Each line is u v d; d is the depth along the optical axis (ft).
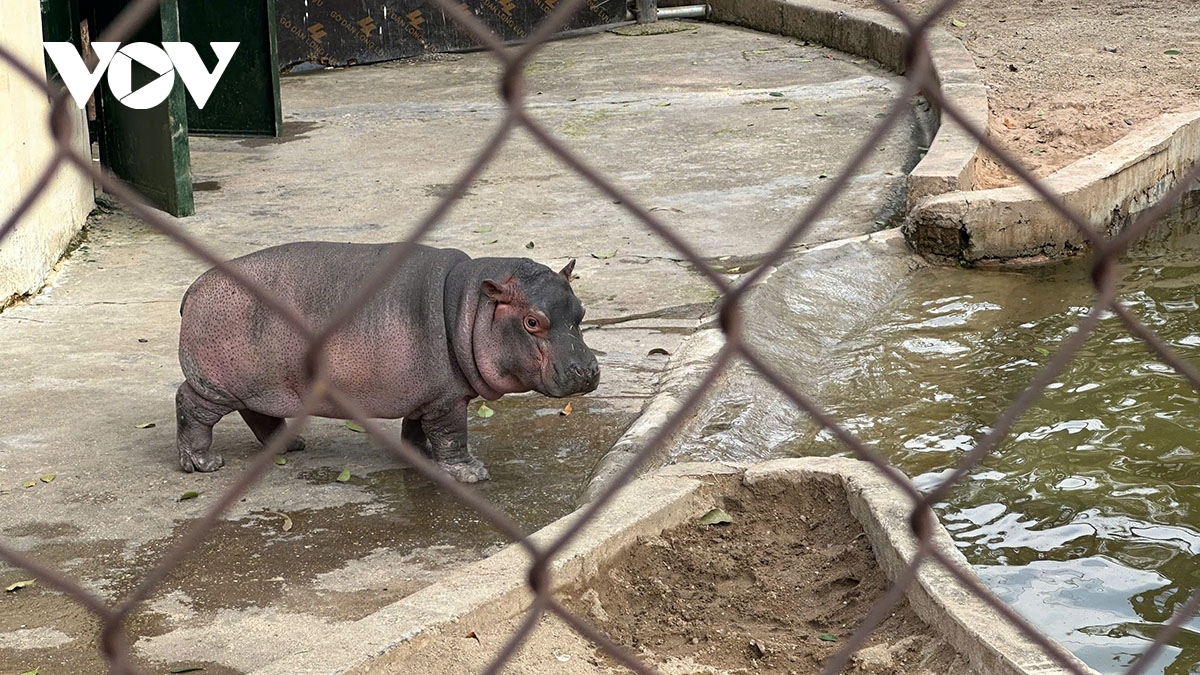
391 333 15.90
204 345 16.40
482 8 51.72
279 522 15.93
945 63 39.78
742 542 14.66
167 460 17.58
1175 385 20.21
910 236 26.81
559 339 15.57
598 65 48.21
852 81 44.16
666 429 4.97
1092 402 19.70
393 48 50.24
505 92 4.19
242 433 18.74
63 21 29.48
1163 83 37.99
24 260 24.16
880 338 22.89
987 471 17.48
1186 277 25.64
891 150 35.19
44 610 13.80
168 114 29.35
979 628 11.57
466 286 15.98
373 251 16.40
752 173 33.17
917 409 19.75
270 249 16.55
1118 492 16.74
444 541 15.51
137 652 12.96
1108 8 50.55
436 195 31.65
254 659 12.87
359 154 36.14
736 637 12.89
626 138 37.24
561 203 30.86
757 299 23.15
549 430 18.76
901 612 12.84
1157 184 30.07
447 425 16.79
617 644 12.75
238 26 37.52
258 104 38.11
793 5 51.88
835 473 15.10
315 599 14.10
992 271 26.16
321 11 48.44
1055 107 36.06
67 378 20.42
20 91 24.17
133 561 14.87
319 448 18.25
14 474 17.06
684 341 21.71
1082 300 24.36
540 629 12.55
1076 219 5.36
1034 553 15.25
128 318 23.32
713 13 56.95
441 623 11.97
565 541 5.02
